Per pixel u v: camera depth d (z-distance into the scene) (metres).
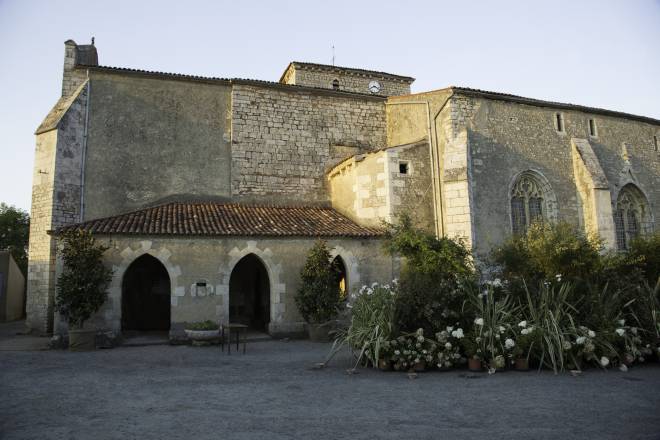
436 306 10.55
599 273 12.40
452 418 6.52
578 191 21.73
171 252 15.92
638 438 5.64
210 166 21.06
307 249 17.52
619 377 9.21
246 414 6.78
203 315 15.90
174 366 11.02
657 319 10.65
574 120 22.73
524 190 20.97
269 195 21.67
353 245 18.09
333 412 6.87
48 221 18.16
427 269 14.62
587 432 5.88
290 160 22.28
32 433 5.93
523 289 11.15
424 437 5.73
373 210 19.55
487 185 19.80
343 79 29.25
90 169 19.30
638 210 24.00
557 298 10.62
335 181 22.23
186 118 21.06
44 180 18.58
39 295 18.19
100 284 14.56
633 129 24.44
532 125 21.48
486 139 20.22
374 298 11.21
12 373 10.07
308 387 8.60
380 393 8.08
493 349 9.86
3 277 29.62
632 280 12.05
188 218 17.75
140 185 19.91
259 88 22.28
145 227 16.05
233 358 12.27
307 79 28.39
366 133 23.77
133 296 19.22
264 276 20.34
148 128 20.39
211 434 5.87
